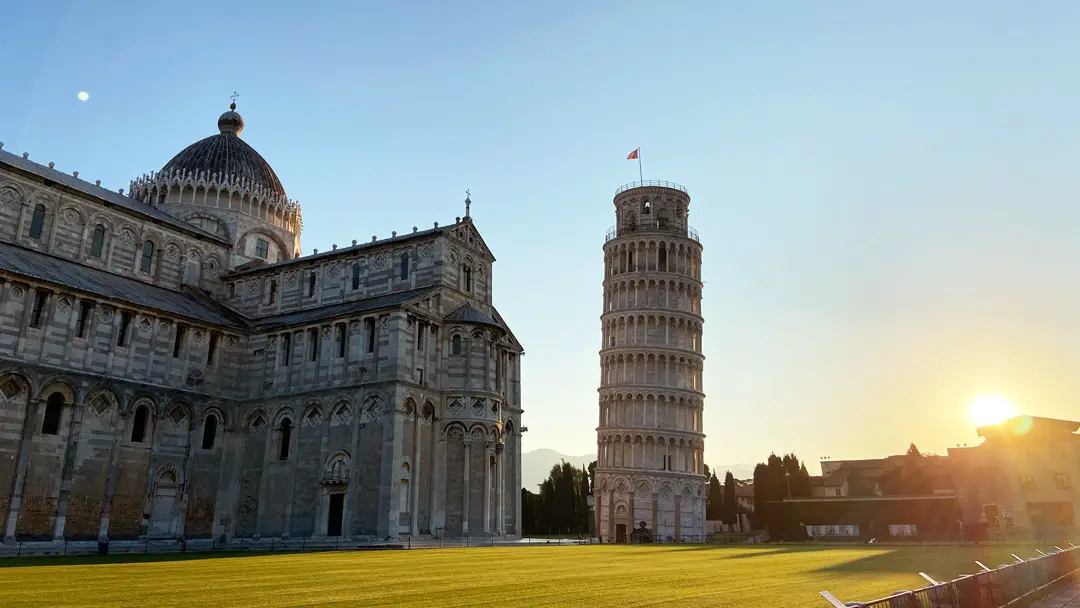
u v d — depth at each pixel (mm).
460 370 69000
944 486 112750
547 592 24562
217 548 58781
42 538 56344
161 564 36938
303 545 56781
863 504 108062
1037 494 102938
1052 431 104938
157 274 77750
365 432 63469
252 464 69750
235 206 88000
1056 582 32312
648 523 104938
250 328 73250
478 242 77062
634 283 116312
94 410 61094
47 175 71250
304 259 78188
